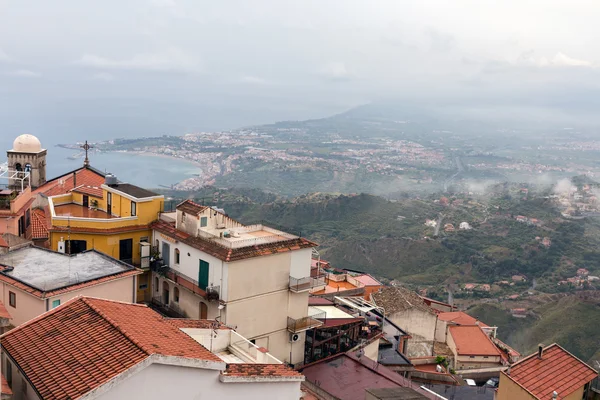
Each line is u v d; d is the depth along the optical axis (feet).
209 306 128.77
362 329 148.46
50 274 106.73
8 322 82.43
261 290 131.23
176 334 74.54
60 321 72.95
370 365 128.47
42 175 220.64
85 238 147.43
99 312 73.15
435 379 151.33
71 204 179.83
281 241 135.74
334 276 216.74
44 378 61.41
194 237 136.46
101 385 57.21
